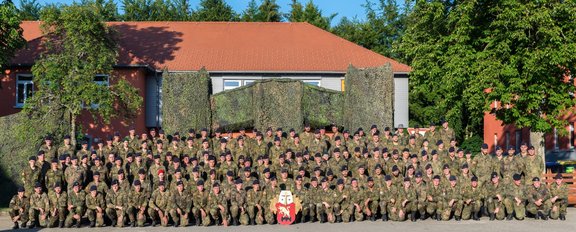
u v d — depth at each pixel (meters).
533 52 24.22
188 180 18.75
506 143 45.72
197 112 26.61
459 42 26.67
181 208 17.88
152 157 19.88
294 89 26.12
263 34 36.62
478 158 19.91
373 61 33.69
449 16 27.28
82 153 20.27
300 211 18.59
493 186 18.67
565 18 24.77
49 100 25.92
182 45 34.56
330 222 18.25
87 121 30.39
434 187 18.59
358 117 26.11
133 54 32.44
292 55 33.97
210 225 18.12
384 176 18.81
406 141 21.48
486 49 25.97
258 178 19.14
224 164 19.61
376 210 18.61
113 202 17.88
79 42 26.23
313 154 21.14
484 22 26.91
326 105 26.66
